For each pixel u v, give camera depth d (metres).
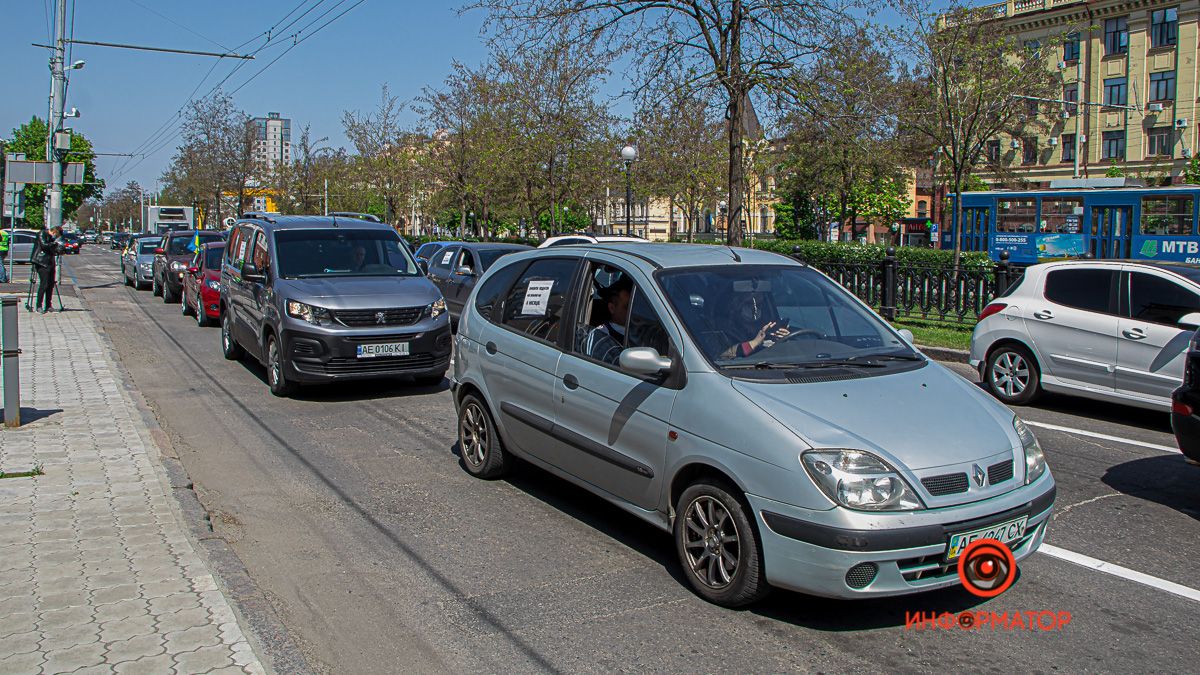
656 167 32.72
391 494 6.34
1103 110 48.16
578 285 5.67
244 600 4.36
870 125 17.22
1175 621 4.34
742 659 3.93
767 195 49.00
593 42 16.72
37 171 20.78
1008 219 28.66
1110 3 46.78
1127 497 6.35
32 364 11.57
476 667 3.88
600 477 5.22
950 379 4.84
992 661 3.92
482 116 32.72
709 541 4.46
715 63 16.47
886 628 4.23
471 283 15.28
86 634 3.93
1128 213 25.83
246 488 6.53
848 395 4.40
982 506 4.02
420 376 10.20
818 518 3.91
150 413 8.72
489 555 5.16
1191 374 6.12
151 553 4.92
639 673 3.81
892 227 49.03
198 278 17.02
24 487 6.11
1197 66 44.44
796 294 5.36
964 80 23.36
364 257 10.71
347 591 4.68
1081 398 10.10
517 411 5.97
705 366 4.61
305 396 9.97
